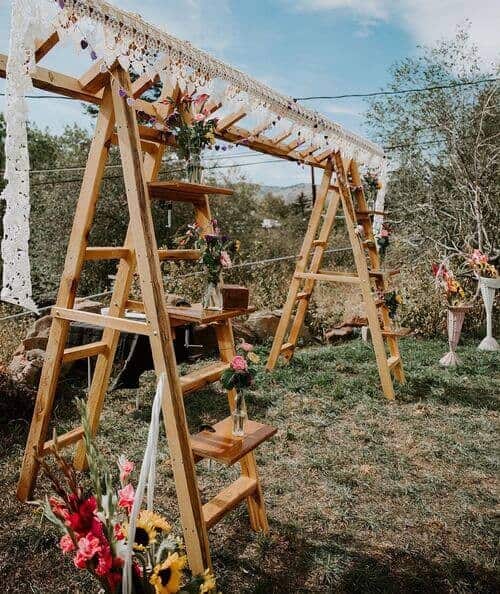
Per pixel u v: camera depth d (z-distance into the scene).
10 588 2.36
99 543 1.57
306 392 5.30
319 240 6.01
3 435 3.89
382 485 3.38
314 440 4.07
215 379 2.73
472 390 5.53
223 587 2.40
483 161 10.16
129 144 2.48
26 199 2.34
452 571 2.54
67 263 2.85
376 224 6.43
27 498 3.00
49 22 2.22
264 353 6.70
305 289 6.23
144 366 4.45
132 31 2.54
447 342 7.98
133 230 2.44
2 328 6.72
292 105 4.24
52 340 2.90
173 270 9.16
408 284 8.92
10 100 2.24
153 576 1.62
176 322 2.81
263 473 3.53
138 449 3.80
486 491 3.35
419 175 10.80
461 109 10.26
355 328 8.22
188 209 13.26
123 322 2.54
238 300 2.71
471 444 4.07
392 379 5.80
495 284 7.55
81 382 5.20
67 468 1.64
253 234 16.41
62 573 2.47
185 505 2.29
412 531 2.89
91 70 2.58
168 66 2.79
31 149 15.86
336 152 5.43
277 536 2.80
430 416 4.72
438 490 3.34
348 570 2.52
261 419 4.53
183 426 2.34
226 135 3.94
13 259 2.35
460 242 10.50
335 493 3.26
